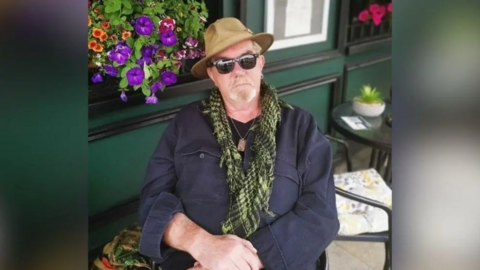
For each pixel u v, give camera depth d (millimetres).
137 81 1424
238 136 1383
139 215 1354
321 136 1397
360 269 2057
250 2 2207
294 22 2496
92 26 1353
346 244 2258
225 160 1299
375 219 1698
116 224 1995
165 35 1429
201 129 1368
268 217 1260
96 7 1362
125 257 1502
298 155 1343
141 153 1979
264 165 1282
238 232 1247
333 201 1345
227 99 1372
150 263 1416
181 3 1566
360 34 3092
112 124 1807
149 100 1536
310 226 1247
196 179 1309
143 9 1438
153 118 1943
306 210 1271
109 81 1748
